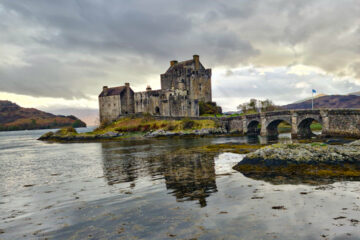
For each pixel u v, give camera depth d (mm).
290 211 11891
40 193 18125
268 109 115812
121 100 103812
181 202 13914
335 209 11977
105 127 95688
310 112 55750
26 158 41562
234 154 33312
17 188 20266
